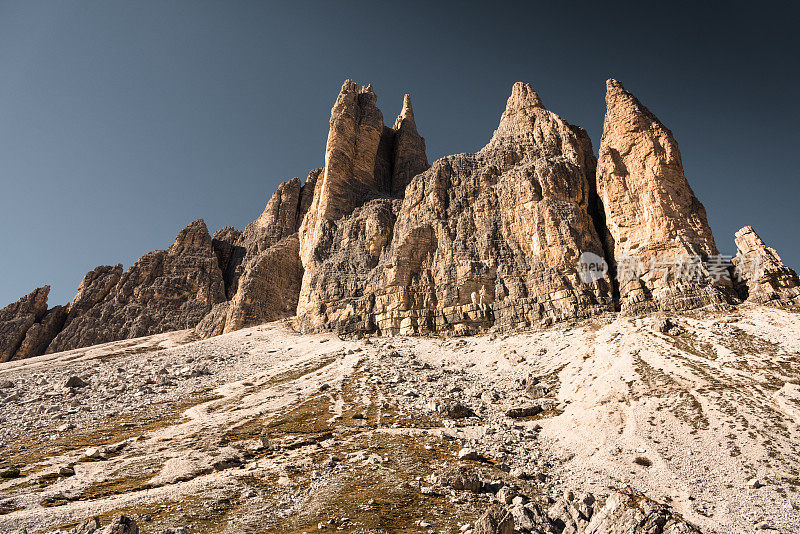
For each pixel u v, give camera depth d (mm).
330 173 152625
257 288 148000
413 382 70188
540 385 65812
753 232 84312
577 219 105688
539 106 143125
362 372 76000
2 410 59469
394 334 107188
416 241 119438
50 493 30938
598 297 94250
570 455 45219
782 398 46625
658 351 65312
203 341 113000
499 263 108812
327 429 50062
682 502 34625
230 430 50062
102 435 48781
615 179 101938
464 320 103000
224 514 27078
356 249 132000
